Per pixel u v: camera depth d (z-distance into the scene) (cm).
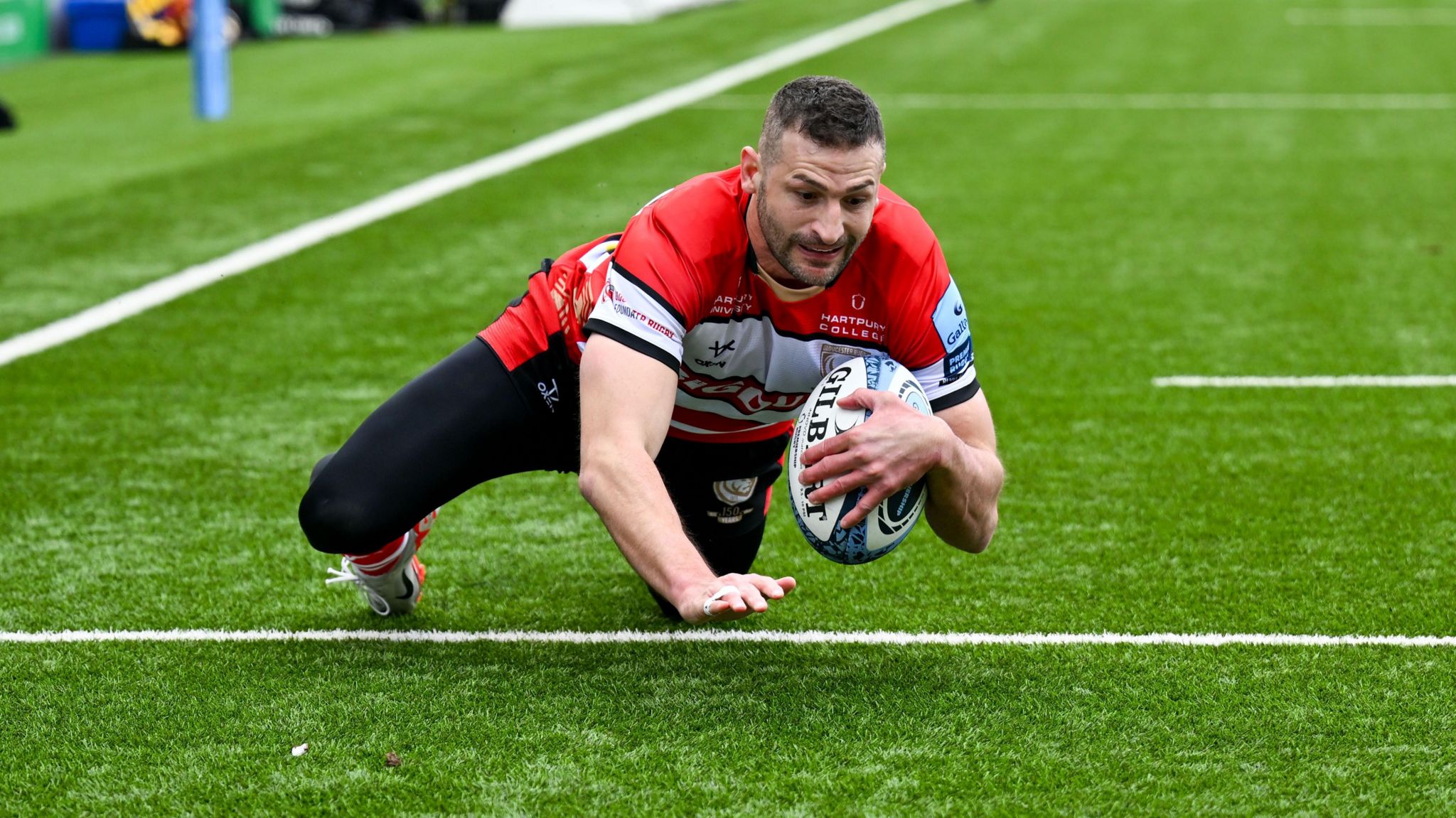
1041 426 1797
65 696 1092
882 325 1047
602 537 1460
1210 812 918
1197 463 1656
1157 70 5097
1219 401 1888
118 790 955
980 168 3572
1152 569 1349
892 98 4628
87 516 1511
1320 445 1709
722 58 5488
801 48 5738
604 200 3219
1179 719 1044
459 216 3066
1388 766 973
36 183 3409
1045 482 1600
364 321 2312
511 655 1171
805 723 1039
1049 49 5619
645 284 982
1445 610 1240
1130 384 1966
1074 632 1207
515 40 6319
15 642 1195
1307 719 1041
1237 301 2392
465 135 4019
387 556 1170
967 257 2709
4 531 1466
